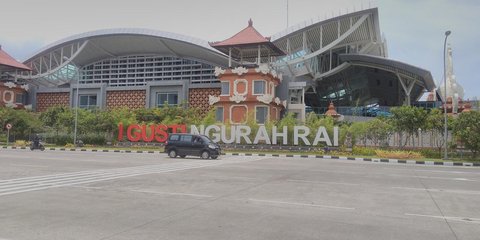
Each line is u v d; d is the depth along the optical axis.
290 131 37.34
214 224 7.38
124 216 7.98
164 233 6.68
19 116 51.38
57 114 50.78
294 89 51.28
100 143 45.41
